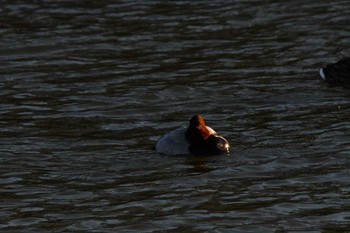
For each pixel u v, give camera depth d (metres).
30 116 21.33
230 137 19.56
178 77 24.20
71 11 30.59
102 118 21.17
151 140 19.59
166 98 22.55
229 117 21.02
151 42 27.44
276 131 19.84
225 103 22.03
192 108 21.75
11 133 20.14
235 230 14.91
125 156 18.59
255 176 17.33
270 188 16.70
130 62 25.69
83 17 29.97
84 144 19.38
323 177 17.14
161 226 15.11
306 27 28.45
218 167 17.86
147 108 21.80
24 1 31.81
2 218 15.57
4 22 29.53
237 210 15.73
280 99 22.22
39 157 18.59
